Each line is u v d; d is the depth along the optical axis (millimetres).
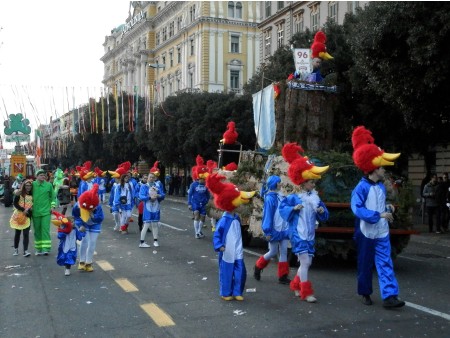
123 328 5625
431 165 23141
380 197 6355
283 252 7801
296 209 6633
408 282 8156
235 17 55375
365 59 13211
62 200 14969
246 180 10898
